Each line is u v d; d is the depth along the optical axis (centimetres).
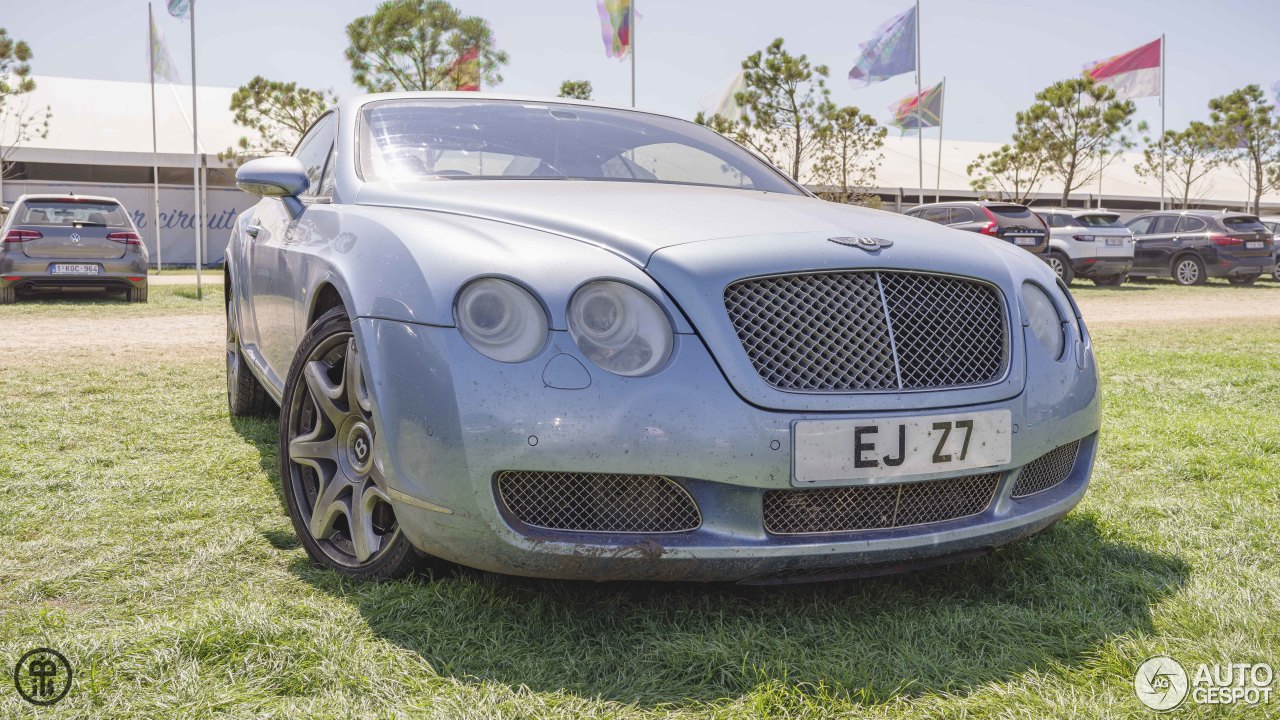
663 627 195
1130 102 2733
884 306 197
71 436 369
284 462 239
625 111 343
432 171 271
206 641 176
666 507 187
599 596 208
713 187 298
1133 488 318
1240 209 3550
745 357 186
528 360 182
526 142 296
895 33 2248
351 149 287
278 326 295
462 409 181
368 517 214
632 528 187
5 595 207
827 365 191
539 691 168
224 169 2512
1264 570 237
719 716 161
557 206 221
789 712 162
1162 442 386
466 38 1628
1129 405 485
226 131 2731
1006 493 207
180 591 211
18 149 2295
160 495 289
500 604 200
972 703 166
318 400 226
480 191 245
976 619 199
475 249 196
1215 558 244
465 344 184
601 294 188
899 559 196
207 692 162
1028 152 2927
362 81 1647
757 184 314
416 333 189
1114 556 244
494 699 164
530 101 331
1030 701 166
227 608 189
